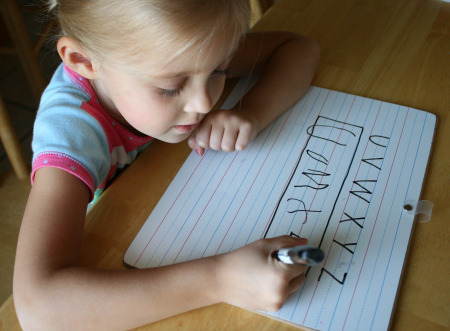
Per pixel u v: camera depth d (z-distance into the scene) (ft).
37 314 1.59
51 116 2.09
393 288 1.62
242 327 1.57
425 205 1.86
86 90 2.24
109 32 1.72
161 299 1.60
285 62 2.47
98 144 2.16
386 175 1.98
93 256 1.77
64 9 1.88
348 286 1.63
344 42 2.70
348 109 2.31
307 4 2.98
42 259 1.66
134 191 1.97
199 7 1.62
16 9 4.24
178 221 1.86
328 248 1.73
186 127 2.10
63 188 1.85
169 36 1.64
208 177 2.02
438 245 1.75
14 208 4.44
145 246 1.79
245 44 2.63
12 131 4.33
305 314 1.57
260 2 3.55
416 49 2.63
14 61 6.01
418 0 2.94
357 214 1.84
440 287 1.63
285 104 2.33
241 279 1.59
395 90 2.40
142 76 1.81
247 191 1.95
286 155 2.10
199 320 1.60
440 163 2.04
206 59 1.74
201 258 1.68
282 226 1.82
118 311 1.59
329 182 1.97
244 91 2.49
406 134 2.16
